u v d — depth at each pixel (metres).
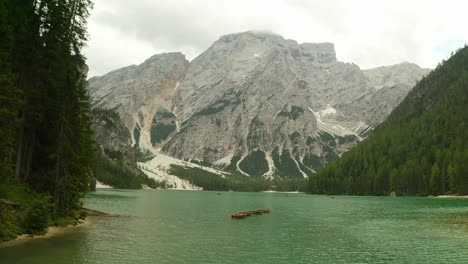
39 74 55.03
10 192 47.94
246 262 37.94
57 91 56.06
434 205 127.06
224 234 56.94
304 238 54.09
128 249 41.84
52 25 54.88
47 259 34.97
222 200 181.38
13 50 50.75
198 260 38.03
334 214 96.12
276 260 39.22
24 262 33.34
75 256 36.91
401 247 46.84
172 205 126.62
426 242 50.53
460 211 99.38
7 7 48.78
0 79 40.50
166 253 40.72
